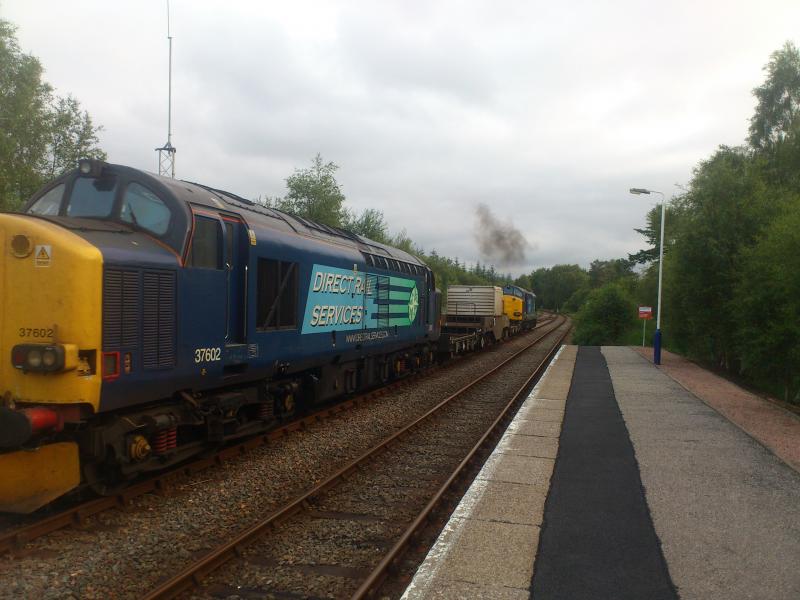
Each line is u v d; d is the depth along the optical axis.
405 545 5.82
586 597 4.62
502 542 5.67
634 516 6.39
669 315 26.12
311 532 6.35
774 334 15.20
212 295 7.64
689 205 24.16
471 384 16.92
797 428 11.14
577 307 115.56
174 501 7.07
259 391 9.51
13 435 5.53
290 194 32.75
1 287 5.85
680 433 10.53
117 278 6.14
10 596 4.72
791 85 32.84
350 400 13.94
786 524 6.18
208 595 4.98
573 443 9.77
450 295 32.75
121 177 7.17
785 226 14.91
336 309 11.84
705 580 4.93
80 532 6.03
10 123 24.72
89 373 5.83
